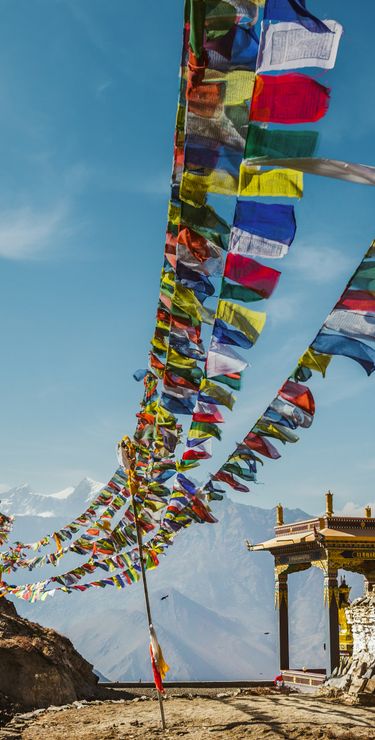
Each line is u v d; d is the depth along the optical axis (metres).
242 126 5.55
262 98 5.05
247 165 5.24
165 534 17.38
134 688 27.53
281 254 6.28
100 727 15.47
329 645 23.73
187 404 10.25
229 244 6.36
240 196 5.94
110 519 17.69
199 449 11.32
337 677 21.92
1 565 19.70
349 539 24.53
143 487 15.97
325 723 14.57
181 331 9.05
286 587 28.66
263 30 4.89
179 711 17.22
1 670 20.03
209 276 7.59
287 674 26.88
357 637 19.89
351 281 6.95
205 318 8.25
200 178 6.00
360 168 5.06
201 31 5.12
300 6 4.77
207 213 6.68
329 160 5.09
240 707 17.44
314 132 5.10
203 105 5.50
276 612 28.53
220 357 8.18
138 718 16.41
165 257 8.72
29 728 16.06
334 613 23.98
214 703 18.69
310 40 4.87
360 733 13.51
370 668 18.47
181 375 9.83
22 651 21.22
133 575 18.03
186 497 14.08
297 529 26.98
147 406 13.99
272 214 6.09
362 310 7.19
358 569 26.09
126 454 16.02
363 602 19.88
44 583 18.59
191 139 5.70
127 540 17.59
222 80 5.36
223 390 9.78
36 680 20.44
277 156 5.17
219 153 5.77
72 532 18.84
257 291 7.22
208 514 14.96
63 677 21.70
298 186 5.80
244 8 5.03
